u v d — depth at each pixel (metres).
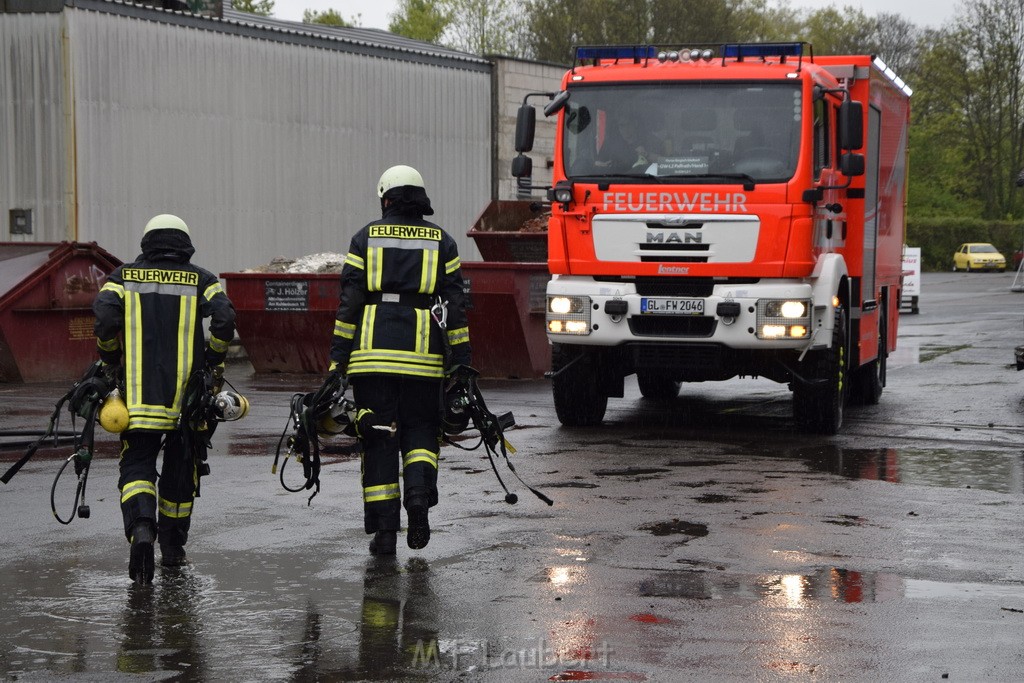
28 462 9.65
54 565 6.32
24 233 17.58
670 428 11.69
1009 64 79.56
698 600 5.65
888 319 14.45
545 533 7.02
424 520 6.34
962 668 4.71
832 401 11.05
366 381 6.45
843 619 5.35
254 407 13.17
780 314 10.59
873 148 12.98
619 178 10.89
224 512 7.61
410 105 22.67
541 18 60.94
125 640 5.08
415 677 4.62
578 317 11.00
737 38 60.25
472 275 15.64
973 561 6.39
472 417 6.59
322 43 20.78
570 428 11.64
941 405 13.72
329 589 5.85
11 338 15.47
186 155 18.72
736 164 10.71
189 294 6.27
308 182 20.67
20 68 17.41
